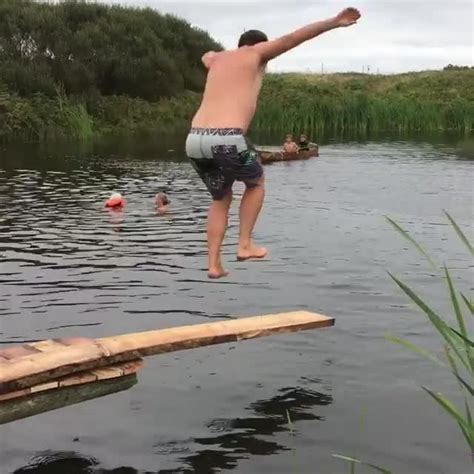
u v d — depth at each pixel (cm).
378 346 614
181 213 1326
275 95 4262
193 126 450
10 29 3616
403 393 514
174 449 433
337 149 2869
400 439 442
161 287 800
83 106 3469
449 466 409
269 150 2498
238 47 464
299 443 438
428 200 1530
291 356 592
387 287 810
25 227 1166
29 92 3378
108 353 442
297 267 907
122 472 407
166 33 4297
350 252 1002
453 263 936
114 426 465
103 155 2550
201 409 489
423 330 656
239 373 555
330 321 548
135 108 3800
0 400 395
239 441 443
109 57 3828
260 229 1179
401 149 2877
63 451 432
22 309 706
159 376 548
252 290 792
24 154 2539
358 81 5538
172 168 2156
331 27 433
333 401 501
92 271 871
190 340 479
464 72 5628
